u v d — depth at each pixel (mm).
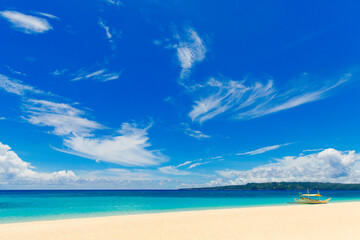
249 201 69000
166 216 27078
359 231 16422
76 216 33000
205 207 47781
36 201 70062
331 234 15508
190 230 17734
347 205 41125
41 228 19344
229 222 21406
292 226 18797
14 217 32188
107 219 25406
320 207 37250
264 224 19984
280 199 80500
